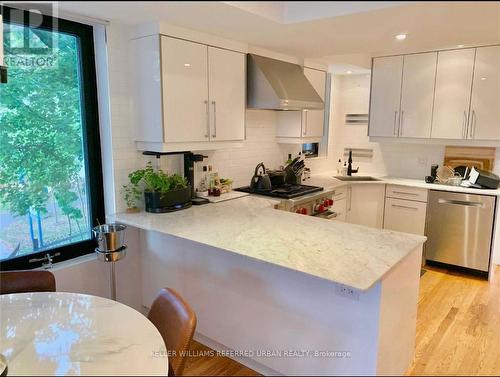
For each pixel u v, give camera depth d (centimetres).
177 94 271
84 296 212
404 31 262
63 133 273
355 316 195
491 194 374
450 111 405
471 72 388
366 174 511
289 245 219
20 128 255
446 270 415
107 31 264
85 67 269
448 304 333
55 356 157
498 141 386
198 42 278
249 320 241
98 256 250
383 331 193
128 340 168
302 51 347
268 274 227
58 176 274
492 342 273
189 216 282
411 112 429
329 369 209
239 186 389
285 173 406
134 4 198
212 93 295
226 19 231
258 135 405
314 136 427
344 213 451
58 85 265
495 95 378
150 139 277
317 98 371
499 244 434
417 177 475
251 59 334
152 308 201
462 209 393
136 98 280
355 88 513
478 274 401
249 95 343
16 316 189
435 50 405
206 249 256
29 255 257
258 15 221
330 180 461
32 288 223
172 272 282
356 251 210
